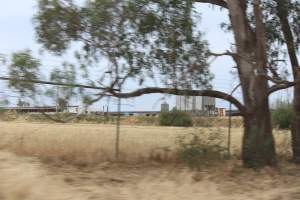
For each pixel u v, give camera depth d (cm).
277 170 1580
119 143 1833
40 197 995
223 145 2092
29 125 2388
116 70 1486
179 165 1563
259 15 1585
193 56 1507
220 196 1193
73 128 2553
